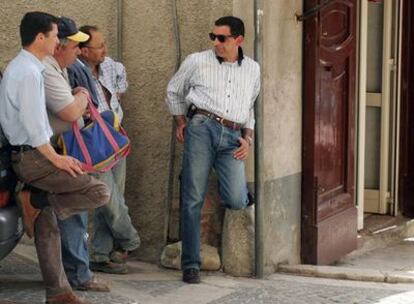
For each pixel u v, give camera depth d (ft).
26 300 19.15
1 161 17.24
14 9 25.03
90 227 23.49
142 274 22.50
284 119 23.91
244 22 22.30
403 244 30.37
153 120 23.44
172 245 23.13
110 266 22.27
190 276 21.71
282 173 23.98
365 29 29.17
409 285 23.52
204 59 21.15
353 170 27.68
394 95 31.94
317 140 24.97
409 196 32.58
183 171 21.34
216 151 21.21
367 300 21.44
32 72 16.70
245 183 21.74
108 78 21.77
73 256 19.94
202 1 22.58
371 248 29.19
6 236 17.29
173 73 23.07
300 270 23.94
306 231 25.09
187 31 22.81
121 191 21.89
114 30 23.77
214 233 23.09
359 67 29.19
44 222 18.01
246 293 21.33
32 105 16.67
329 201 26.04
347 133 27.14
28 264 22.49
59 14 24.48
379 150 32.09
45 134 16.87
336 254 26.61
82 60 21.20
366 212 32.58
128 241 22.13
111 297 19.98
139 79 23.49
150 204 23.68
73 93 18.38
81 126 18.28
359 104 29.35
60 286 18.21
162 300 20.24
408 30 32.14
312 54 24.52
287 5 23.67
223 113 20.94
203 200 21.50
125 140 18.42
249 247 22.79
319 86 24.93
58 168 17.21
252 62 21.44
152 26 23.22
